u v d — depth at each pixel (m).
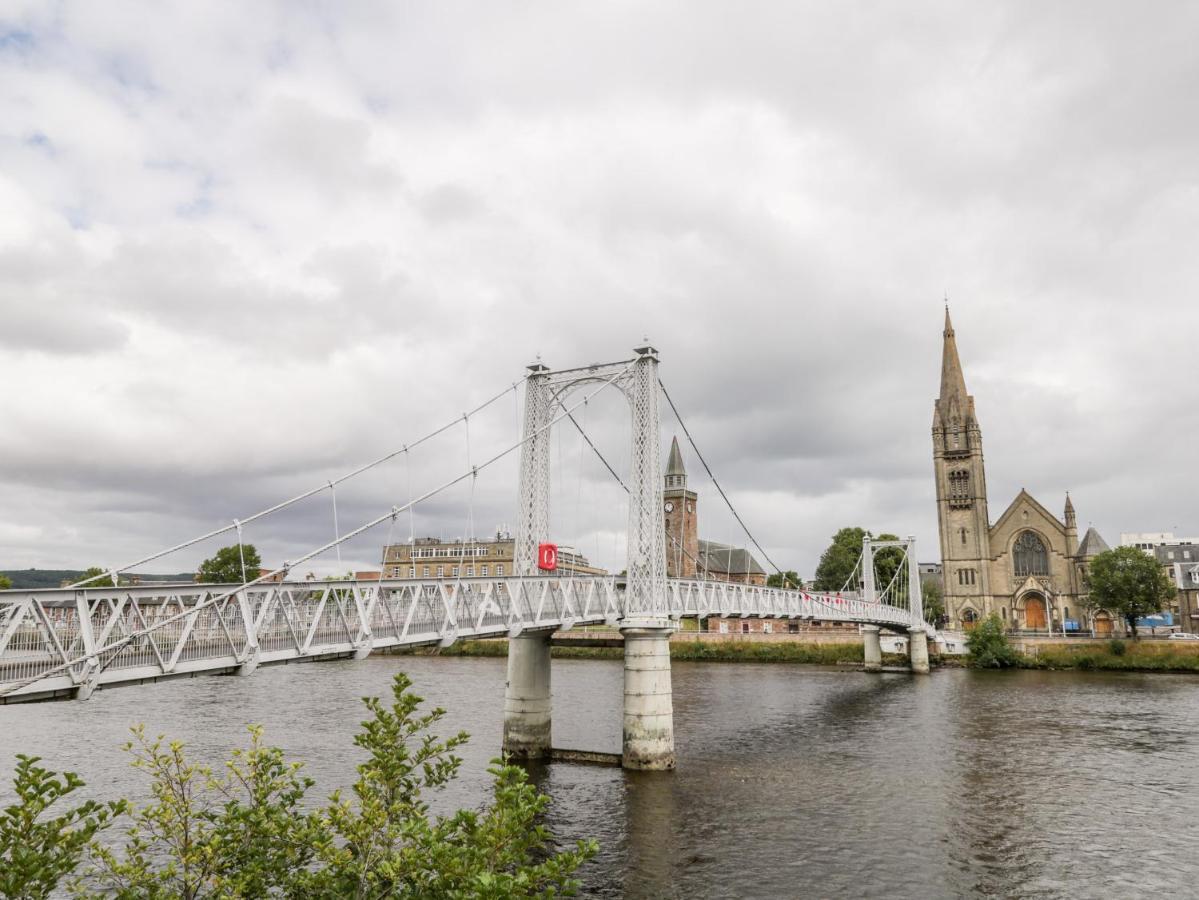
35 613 18.17
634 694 41.34
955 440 134.00
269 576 24.61
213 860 13.63
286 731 51.03
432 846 12.52
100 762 41.56
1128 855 29.47
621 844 30.02
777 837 30.94
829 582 136.00
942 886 26.56
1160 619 124.25
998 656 100.12
